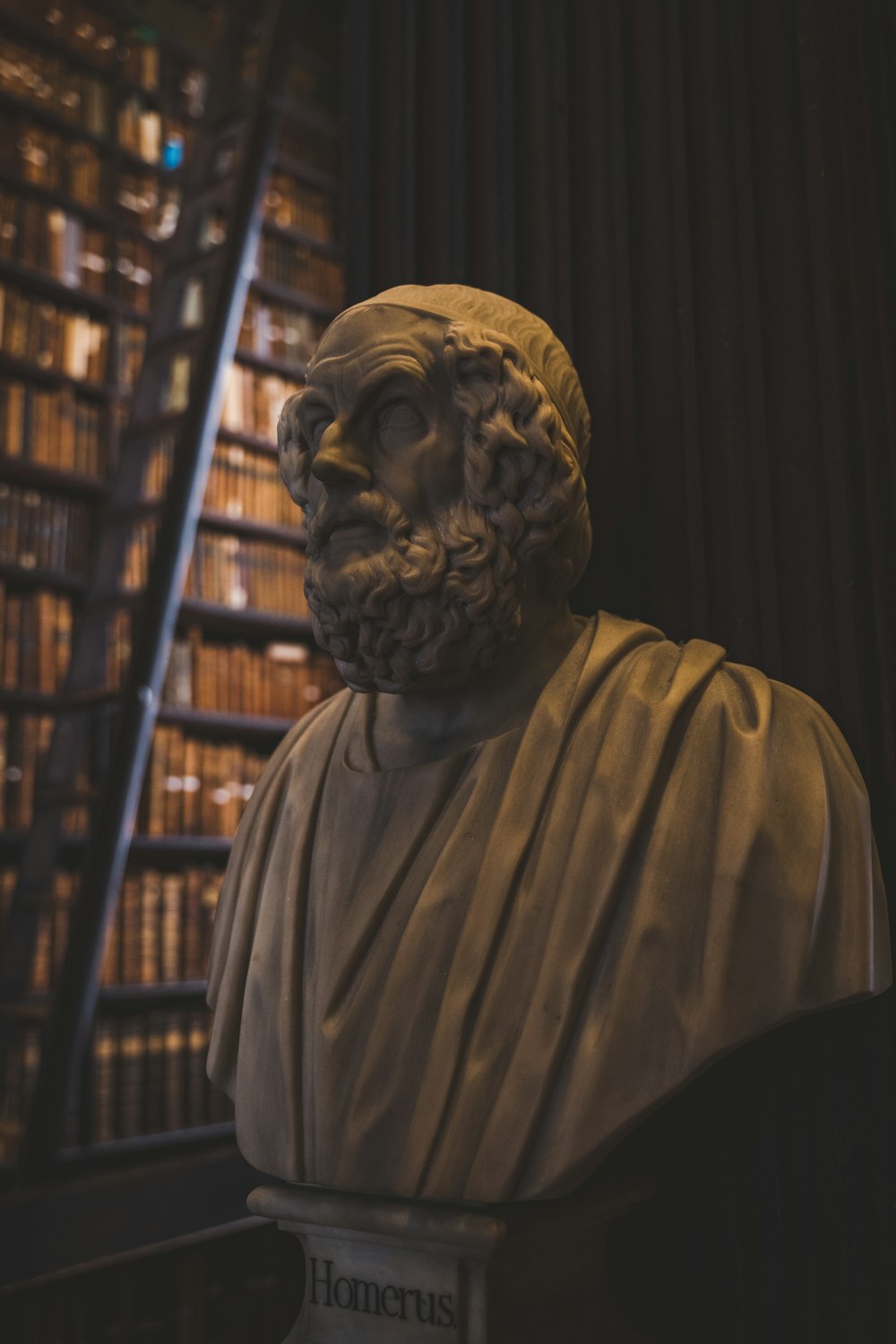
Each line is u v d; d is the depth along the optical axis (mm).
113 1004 3387
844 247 1368
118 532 3096
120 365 3652
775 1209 1242
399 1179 1015
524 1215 995
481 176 1686
